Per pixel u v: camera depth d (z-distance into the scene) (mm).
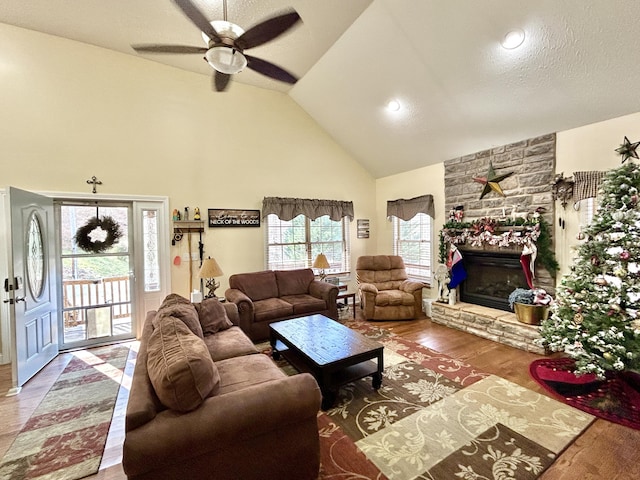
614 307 2416
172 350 1615
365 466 1754
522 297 3508
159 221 4230
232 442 1440
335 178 5723
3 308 3336
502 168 4039
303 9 3094
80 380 2928
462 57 3133
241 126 4797
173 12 3146
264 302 4207
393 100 4125
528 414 2232
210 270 3840
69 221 3787
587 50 2605
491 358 3225
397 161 5418
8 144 3373
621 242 2457
